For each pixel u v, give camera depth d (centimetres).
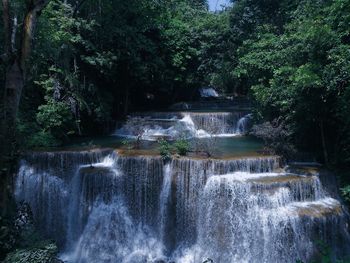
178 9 3089
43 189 1534
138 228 1477
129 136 2061
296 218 1278
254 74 1803
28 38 1009
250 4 2267
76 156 1567
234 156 1530
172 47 2661
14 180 1517
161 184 1466
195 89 3067
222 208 1377
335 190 1427
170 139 1906
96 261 1430
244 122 2158
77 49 1964
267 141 1653
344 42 1384
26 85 1839
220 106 2736
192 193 1430
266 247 1315
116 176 1480
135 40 2230
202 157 1486
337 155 1490
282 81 1560
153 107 2741
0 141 979
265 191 1334
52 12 1827
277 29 2031
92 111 2067
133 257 1420
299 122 1603
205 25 2783
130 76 2333
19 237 976
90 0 1998
